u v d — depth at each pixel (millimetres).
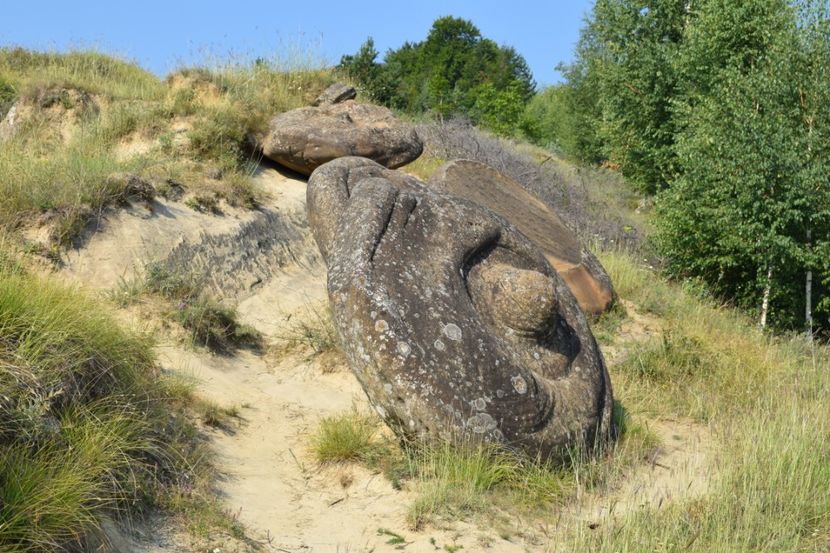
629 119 19547
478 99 32750
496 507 5434
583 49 30469
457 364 5746
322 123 11758
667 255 13391
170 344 7320
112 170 9320
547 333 6555
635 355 8750
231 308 8383
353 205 6559
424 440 5660
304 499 5465
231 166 10961
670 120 18344
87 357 5242
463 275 6555
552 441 5949
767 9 15508
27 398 4586
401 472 5703
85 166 9086
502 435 5754
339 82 14469
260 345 8164
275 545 4785
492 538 5086
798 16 12547
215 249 9102
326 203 7242
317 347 8023
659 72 18188
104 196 8602
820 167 11250
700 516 5293
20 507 4020
